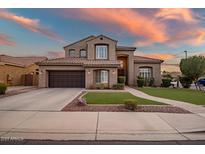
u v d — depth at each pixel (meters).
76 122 9.59
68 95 19.86
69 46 41.03
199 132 8.43
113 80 28.86
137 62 35.03
